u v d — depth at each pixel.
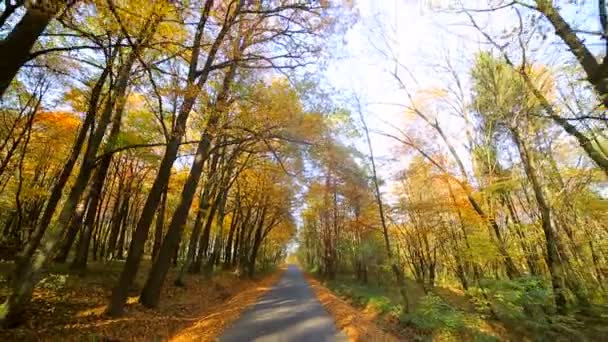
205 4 8.05
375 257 29.00
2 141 18.67
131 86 9.79
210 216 23.14
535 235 13.61
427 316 12.89
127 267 8.87
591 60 6.21
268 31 10.31
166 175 9.91
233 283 23.28
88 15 6.15
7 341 5.60
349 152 16.92
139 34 6.69
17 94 14.95
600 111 8.23
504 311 12.27
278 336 8.69
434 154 16.42
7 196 21.47
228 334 8.59
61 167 20.47
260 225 34.34
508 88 12.95
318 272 47.91
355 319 12.21
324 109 12.90
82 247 13.89
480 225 14.80
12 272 11.20
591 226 17.17
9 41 4.60
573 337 10.45
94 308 8.98
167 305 11.32
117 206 25.08
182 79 8.62
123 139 14.11
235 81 11.32
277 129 12.83
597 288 14.55
